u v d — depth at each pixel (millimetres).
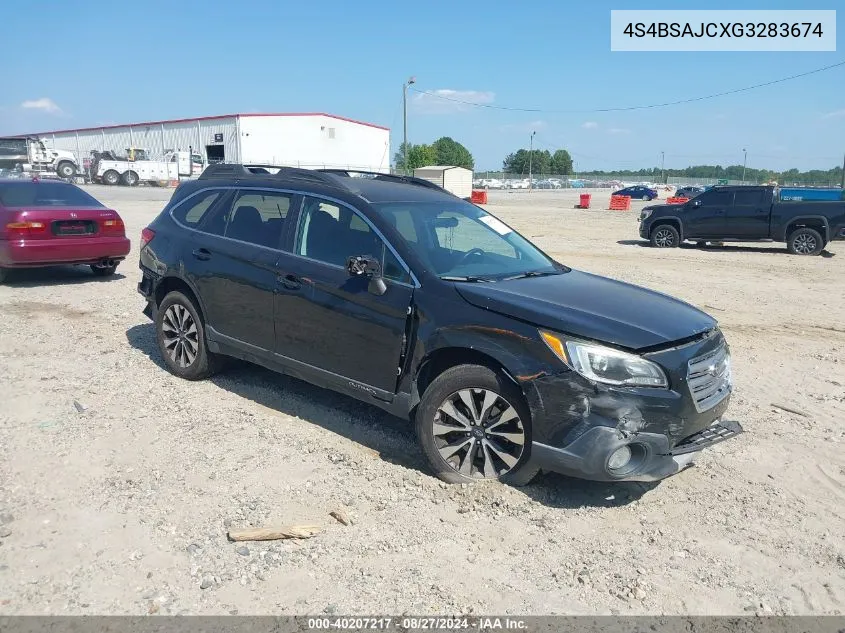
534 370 3949
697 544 3846
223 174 6168
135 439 4895
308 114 59469
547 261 5480
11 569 3367
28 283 10672
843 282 13469
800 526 4078
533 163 137000
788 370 7262
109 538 3662
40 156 46344
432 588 3355
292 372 5227
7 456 4559
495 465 4301
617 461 3887
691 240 19641
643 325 4059
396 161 93438
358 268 4480
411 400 4480
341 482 4363
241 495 4160
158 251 6277
